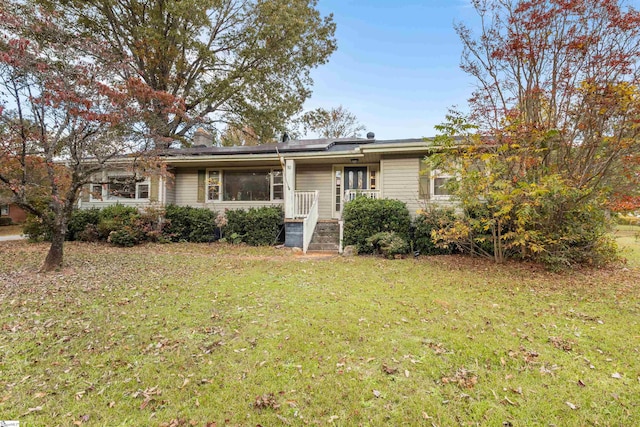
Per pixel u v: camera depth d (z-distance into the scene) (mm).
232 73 17250
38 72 5562
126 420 2148
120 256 8289
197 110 17641
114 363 2838
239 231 10938
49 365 2803
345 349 3084
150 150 7320
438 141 7559
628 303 4484
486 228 7113
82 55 6375
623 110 5926
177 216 11281
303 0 17578
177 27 15117
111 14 14688
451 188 7297
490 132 7270
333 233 10555
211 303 4438
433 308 4250
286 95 18922
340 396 2381
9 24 5555
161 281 5656
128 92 6609
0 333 3420
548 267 6652
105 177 11250
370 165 11891
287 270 6699
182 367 2777
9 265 6953
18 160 6121
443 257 8234
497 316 3955
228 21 16844
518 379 2598
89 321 3768
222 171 12375
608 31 6371
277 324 3688
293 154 10703
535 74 7207
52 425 2096
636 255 8781
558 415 2180
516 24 7184
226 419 2152
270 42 16844
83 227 11586
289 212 10625
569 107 6781
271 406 2277
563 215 6730
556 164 6828
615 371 2703
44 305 4328
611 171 6621
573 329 3553
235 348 3107
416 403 2303
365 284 5527
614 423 2102
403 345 3164
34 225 10664
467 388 2479
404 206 9109
